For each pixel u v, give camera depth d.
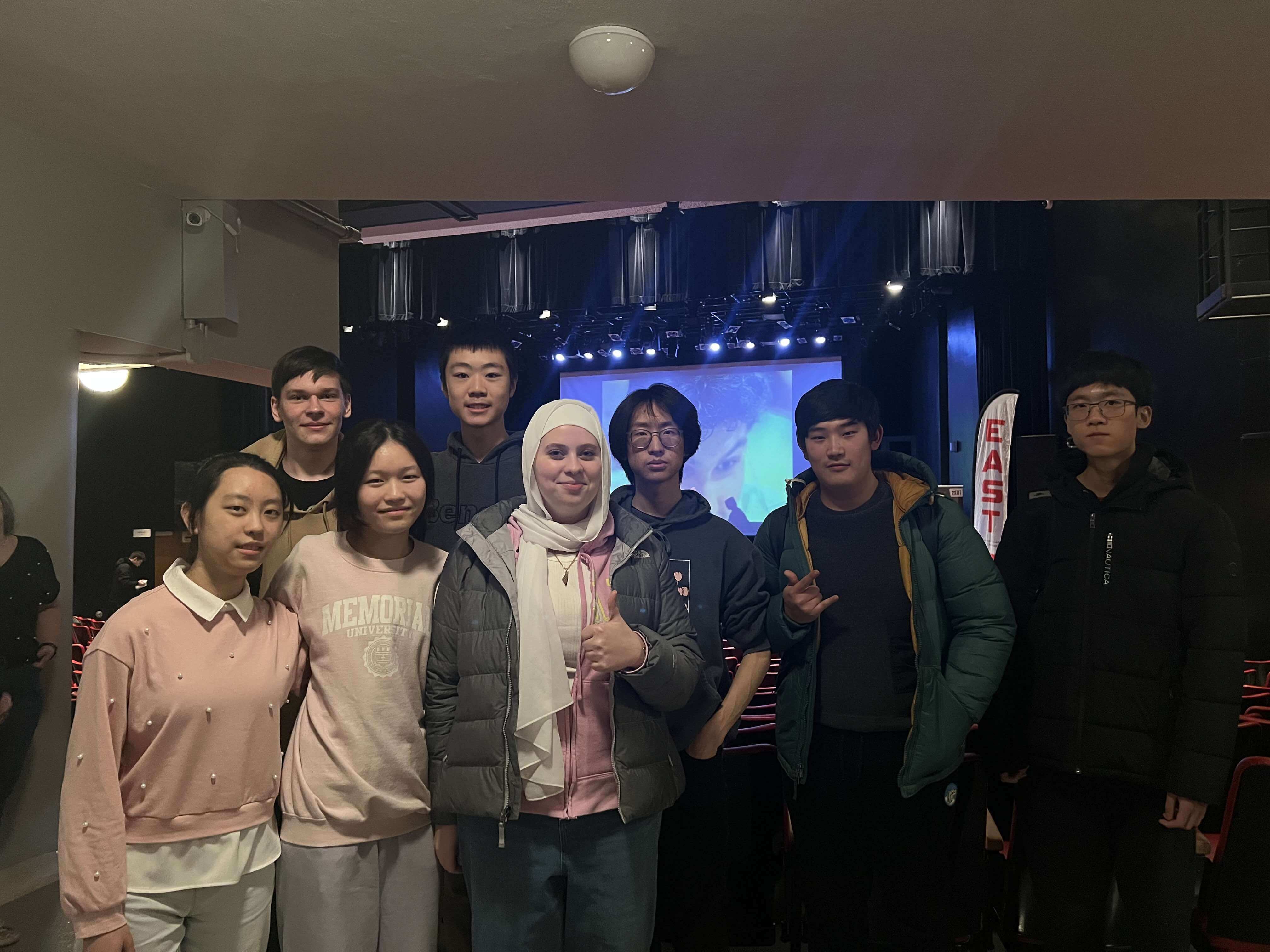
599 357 8.30
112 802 1.29
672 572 1.58
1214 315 3.19
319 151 1.99
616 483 7.45
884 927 1.73
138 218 2.15
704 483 7.96
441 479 1.95
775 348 7.90
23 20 1.44
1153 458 1.73
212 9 1.41
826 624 1.76
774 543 1.89
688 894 1.80
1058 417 4.53
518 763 1.38
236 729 1.38
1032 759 1.79
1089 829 1.73
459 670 1.45
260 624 1.46
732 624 1.74
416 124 1.83
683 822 1.79
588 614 1.45
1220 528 1.63
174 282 2.26
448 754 1.43
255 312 2.44
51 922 1.79
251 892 1.41
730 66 1.60
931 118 1.82
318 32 1.48
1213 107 1.76
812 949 1.76
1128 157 2.00
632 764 1.42
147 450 3.82
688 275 6.84
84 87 1.68
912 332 7.52
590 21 1.45
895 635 1.72
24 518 1.87
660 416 1.83
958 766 1.65
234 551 1.37
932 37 1.50
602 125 1.85
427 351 7.21
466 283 7.12
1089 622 1.73
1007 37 1.50
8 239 1.83
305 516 1.77
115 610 3.11
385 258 7.15
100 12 1.42
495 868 1.43
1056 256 5.14
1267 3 1.39
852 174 2.11
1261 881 1.62
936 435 6.99
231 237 2.31
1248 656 2.55
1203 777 1.55
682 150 1.97
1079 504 1.78
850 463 1.74
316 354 1.82
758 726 2.30
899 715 1.71
